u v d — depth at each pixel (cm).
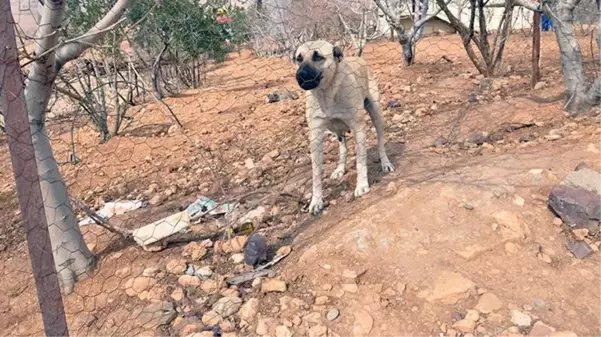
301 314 156
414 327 145
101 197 283
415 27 463
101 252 212
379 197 204
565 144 228
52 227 190
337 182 235
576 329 138
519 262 161
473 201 187
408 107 342
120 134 401
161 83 581
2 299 199
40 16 167
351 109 205
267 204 229
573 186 178
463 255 163
